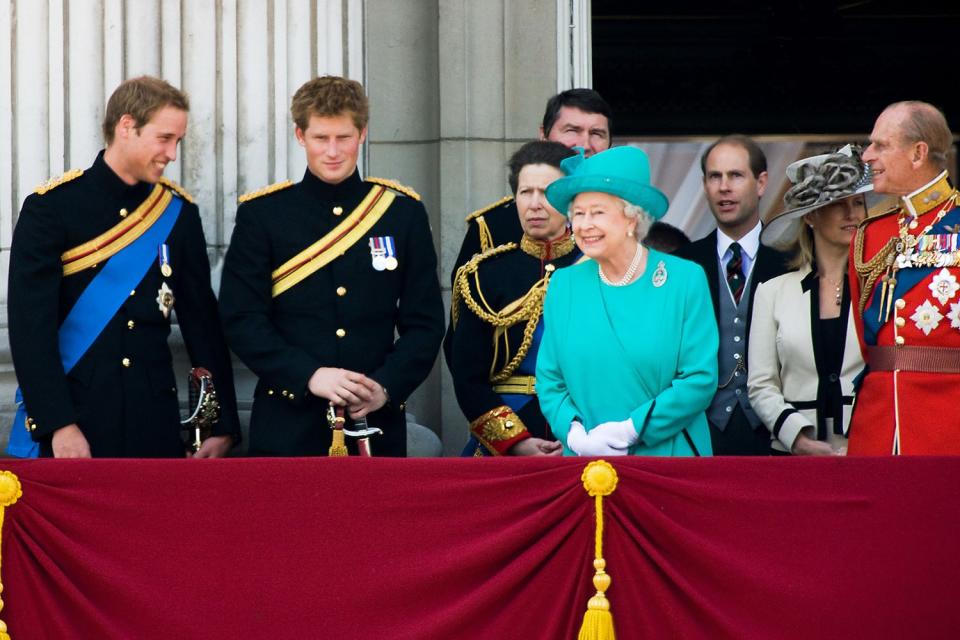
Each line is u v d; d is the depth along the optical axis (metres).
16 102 24.20
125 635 18.30
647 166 20.00
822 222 22.84
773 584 18.36
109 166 21.77
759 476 18.48
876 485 18.53
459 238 27.38
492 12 27.48
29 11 24.23
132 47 24.42
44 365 20.84
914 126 20.69
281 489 18.42
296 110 21.84
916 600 18.44
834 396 22.48
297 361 21.11
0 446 23.67
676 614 18.33
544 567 18.41
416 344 21.69
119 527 18.38
